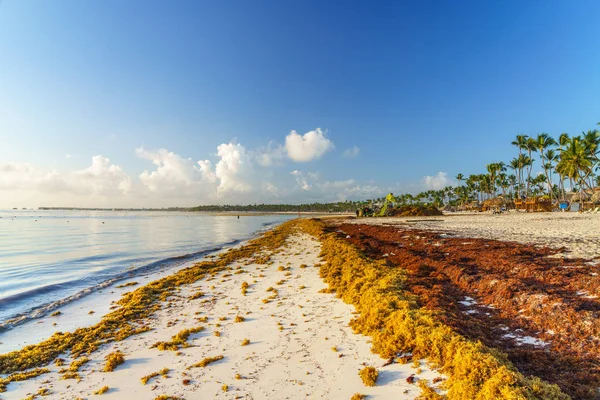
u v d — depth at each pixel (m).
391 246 24.50
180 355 8.57
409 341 8.12
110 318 11.59
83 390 7.04
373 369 7.07
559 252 16.06
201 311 12.34
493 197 130.25
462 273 13.98
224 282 17.05
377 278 14.36
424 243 24.08
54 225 92.44
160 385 7.10
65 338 9.93
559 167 70.31
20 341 10.26
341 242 28.59
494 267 14.62
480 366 6.34
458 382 6.22
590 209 64.25
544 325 8.63
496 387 5.78
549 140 83.69
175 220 138.62
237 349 8.79
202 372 7.59
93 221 122.94
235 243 40.44
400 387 6.62
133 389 6.99
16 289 17.09
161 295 14.68
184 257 27.98
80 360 8.34
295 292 14.54
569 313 8.60
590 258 14.11
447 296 11.79
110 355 8.71
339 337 9.33
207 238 49.12
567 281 11.17
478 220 50.41
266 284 16.30
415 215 84.44
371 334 9.25
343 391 6.59
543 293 10.15
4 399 6.77
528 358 7.18
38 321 12.04
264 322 10.84
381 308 10.19
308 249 29.11
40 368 8.12
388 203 94.94
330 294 13.98
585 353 7.12
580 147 63.56
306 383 6.94
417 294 12.10
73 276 20.38
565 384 6.14
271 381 7.07
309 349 8.60
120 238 49.53
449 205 170.12
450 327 8.27
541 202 79.69
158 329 10.60
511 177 135.00
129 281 18.84
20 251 33.31
